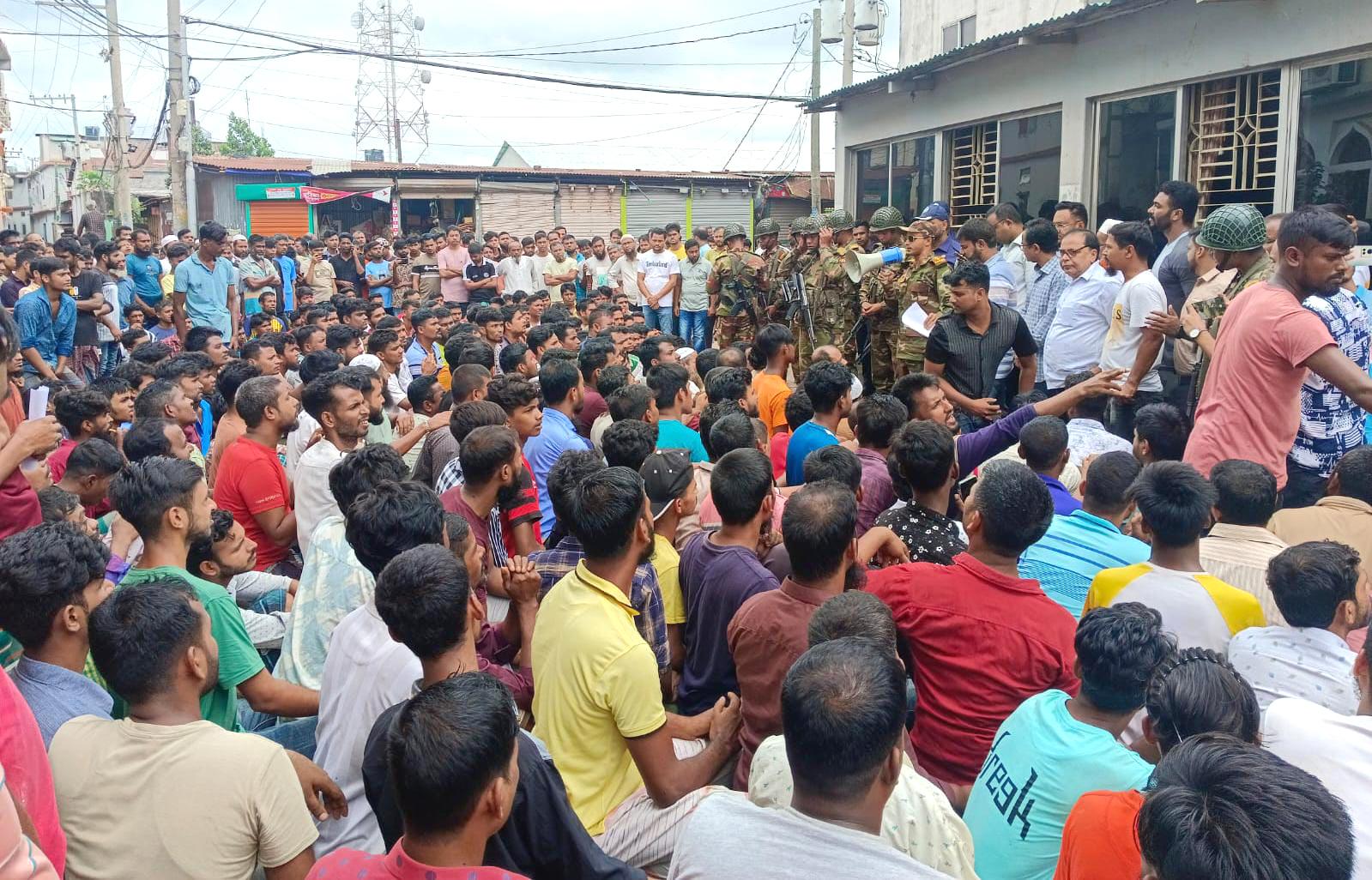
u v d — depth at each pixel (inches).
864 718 71.9
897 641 114.7
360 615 115.1
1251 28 306.0
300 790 96.1
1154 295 220.5
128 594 94.3
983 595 117.7
